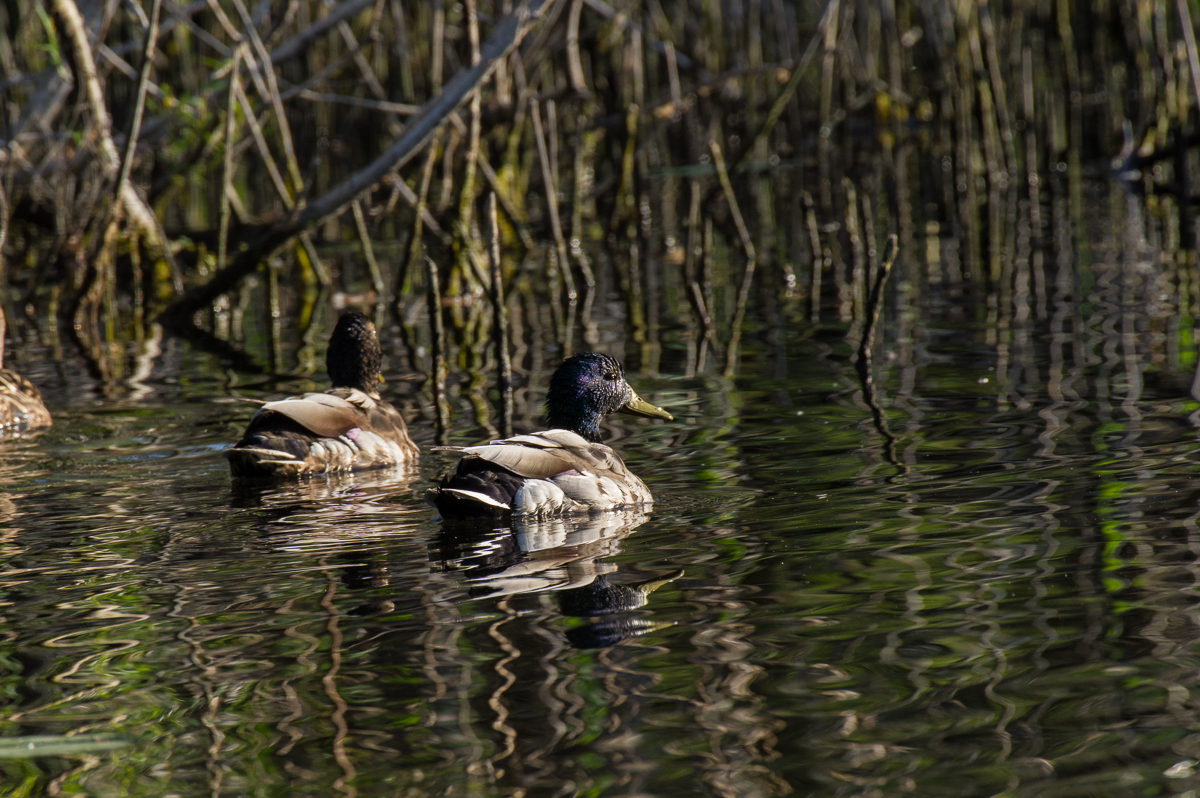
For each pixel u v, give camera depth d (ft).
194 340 64.03
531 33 92.43
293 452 38.17
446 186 89.56
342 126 135.44
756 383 49.26
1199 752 19.30
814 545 29.68
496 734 20.68
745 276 76.54
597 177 121.80
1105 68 136.26
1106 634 23.50
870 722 20.66
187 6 83.92
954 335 56.44
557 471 33.19
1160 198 98.48
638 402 40.14
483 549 30.63
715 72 136.36
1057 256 77.00
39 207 86.07
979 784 18.74
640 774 19.34
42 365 58.49
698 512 33.09
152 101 79.71
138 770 19.98
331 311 71.56
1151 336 53.31
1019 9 132.98
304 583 28.35
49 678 23.43
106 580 28.91
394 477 38.75
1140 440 37.58
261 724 21.35
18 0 100.94
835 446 39.27
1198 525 29.37
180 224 101.24
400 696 22.15
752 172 124.88
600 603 26.32
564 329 63.26
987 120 111.65
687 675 22.59
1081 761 19.21
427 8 123.13
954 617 24.75
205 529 33.12
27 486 37.91
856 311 63.87
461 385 51.75
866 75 132.46
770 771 19.29
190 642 24.94
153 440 43.60
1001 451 37.40
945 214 96.22
